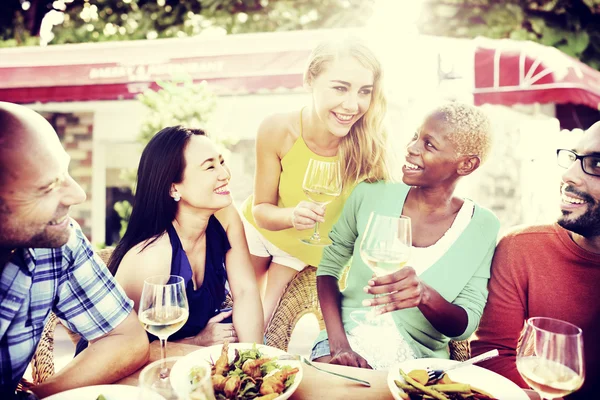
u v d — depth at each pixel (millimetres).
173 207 1849
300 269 2318
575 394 1701
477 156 1904
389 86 2189
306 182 1985
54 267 1247
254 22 4824
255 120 3549
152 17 5012
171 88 3021
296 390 1167
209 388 894
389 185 2035
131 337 1303
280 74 2957
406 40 2293
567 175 1695
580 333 1002
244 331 1902
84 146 4363
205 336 1852
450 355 1883
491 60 2627
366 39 2137
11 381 1204
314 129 2199
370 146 2100
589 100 2664
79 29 5141
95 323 1312
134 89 3289
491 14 4203
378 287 1612
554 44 4191
